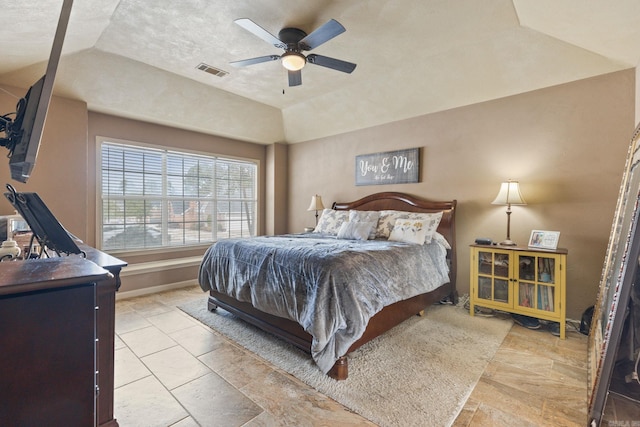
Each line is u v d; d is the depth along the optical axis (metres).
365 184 4.57
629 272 1.63
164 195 4.46
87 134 3.57
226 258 2.98
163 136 4.39
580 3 1.98
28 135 1.13
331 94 4.17
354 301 2.06
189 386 1.95
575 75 2.87
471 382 1.98
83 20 2.27
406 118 4.14
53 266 0.98
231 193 5.30
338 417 1.67
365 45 2.89
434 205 3.76
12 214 2.91
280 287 2.36
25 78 2.93
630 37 2.20
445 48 2.96
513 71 3.04
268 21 2.48
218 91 4.03
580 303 2.89
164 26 2.58
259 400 1.81
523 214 3.22
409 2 2.26
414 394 1.86
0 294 0.75
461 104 3.62
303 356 2.33
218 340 2.61
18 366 0.79
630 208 2.00
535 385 1.95
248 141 5.45
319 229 4.38
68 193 3.38
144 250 4.24
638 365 1.49
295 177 5.62
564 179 2.98
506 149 3.33
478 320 3.04
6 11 1.80
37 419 0.82
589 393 1.76
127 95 3.58
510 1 2.24
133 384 1.97
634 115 2.63
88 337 0.89
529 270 2.85
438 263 3.25
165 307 3.46
